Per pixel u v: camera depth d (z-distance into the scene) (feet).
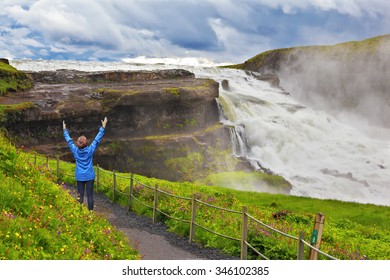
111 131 182.50
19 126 162.30
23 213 33.50
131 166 175.63
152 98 187.93
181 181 175.73
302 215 77.00
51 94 191.21
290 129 236.02
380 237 70.03
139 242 46.44
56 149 164.96
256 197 105.70
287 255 40.11
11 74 198.49
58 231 31.45
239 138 215.92
